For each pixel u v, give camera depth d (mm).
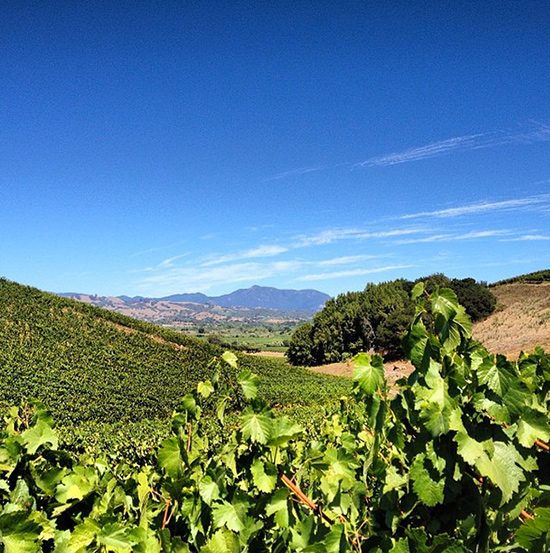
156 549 2133
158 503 2389
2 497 2256
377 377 1839
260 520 2055
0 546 1865
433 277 59875
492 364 1743
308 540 1962
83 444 12922
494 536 1756
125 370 39469
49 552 2266
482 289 57031
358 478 2537
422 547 1620
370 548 1978
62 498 2402
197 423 2531
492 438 1730
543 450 2020
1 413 21234
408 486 1848
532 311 52312
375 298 59531
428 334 1702
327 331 62938
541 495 1918
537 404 2199
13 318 43312
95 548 2119
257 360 52875
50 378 32781
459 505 1778
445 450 1734
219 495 2061
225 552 1989
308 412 18781
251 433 2008
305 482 2336
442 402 1669
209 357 48562
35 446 2520
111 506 2514
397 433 1854
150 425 22062
